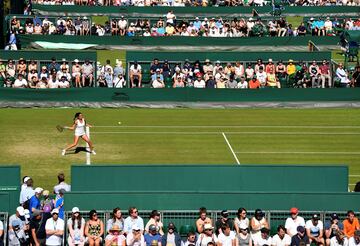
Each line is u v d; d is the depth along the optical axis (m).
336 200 84.19
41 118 133.12
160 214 83.69
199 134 126.69
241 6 197.38
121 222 80.69
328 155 117.31
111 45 173.88
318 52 148.25
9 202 83.44
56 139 122.62
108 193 83.31
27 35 172.50
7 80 141.88
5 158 113.69
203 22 180.25
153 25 181.12
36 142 121.12
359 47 171.75
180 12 195.50
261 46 174.88
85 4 199.50
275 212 84.00
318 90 141.25
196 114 137.50
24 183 86.19
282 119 135.12
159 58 147.25
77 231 80.25
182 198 83.69
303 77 146.88
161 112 138.25
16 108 138.50
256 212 80.25
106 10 196.75
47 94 138.88
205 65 146.00
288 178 91.19
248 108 140.75
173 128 129.50
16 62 144.62
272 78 145.62
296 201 84.12
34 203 82.62
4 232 82.81
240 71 145.75
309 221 81.31
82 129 115.38
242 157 116.06
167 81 145.50
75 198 83.06
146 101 140.00
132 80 145.88
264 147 120.62
